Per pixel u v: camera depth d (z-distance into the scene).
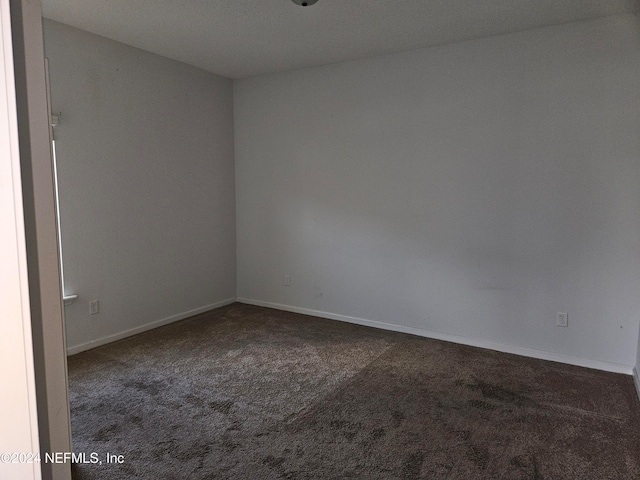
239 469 2.12
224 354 3.63
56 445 0.64
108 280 3.86
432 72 3.85
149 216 4.19
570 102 3.30
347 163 4.38
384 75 4.09
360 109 4.25
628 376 3.20
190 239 4.64
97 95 3.68
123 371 3.28
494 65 3.57
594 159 3.25
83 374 3.22
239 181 5.15
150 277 4.24
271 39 3.67
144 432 2.45
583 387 3.01
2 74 0.53
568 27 3.26
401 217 4.13
